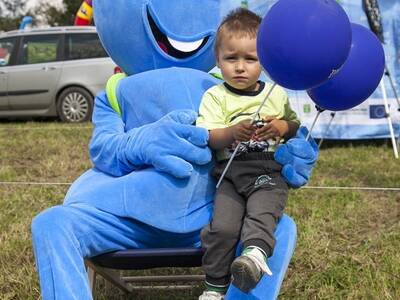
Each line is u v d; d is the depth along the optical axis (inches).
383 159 275.9
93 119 114.2
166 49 114.0
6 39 437.7
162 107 106.3
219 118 99.3
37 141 337.1
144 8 110.6
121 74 119.2
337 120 316.2
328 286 136.9
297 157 98.3
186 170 96.6
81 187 103.5
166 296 135.9
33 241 91.4
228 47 97.7
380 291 132.2
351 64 99.0
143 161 99.8
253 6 287.1
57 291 86.1
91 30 430.6
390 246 159.2
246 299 91.0
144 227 99.3
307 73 84.9
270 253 90.4
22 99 431.8
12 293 136.9
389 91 316.2
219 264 93.7
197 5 112.9
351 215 187.8
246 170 96.8
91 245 95.7
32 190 225.6
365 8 307.0
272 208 93.4
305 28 82.6
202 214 101.4
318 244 160.2
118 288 135.0
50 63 427.2
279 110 101.3
